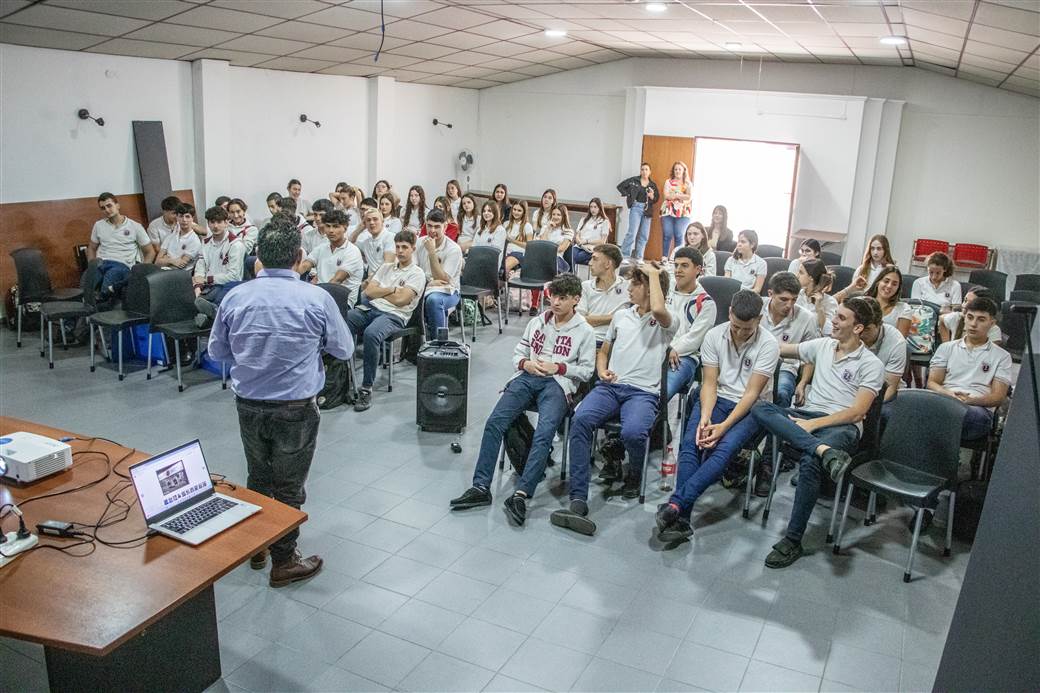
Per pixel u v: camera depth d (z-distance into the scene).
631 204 10.91
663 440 4.42
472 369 6.38
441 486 4.34
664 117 11.04
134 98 7.71
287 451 3.24
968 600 1.93
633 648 3.04
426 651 2.98
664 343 4.30
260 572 3.46
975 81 9.35
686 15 6.44
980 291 4.66
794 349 4.36
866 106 9.91
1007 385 4.18
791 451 4.04
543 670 2.90
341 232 5.77
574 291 4.32
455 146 12.48
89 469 2.98
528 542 3.80
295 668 2.86
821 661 3.00
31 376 5.79
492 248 7.26
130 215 7.81
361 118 10.59
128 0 5.81
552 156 12.50
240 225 7.60
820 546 3.87
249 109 8.95
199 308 5.98
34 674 2.84
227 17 6.63
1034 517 1.52
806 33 6.90
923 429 3.76
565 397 4.28
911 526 4.09
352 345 3.37
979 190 9.82
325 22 7.15
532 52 9.94
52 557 2.39
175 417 5.13
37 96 6.88
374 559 3.60
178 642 2.62
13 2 5.55
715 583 3.51
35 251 6.43
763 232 10.74
